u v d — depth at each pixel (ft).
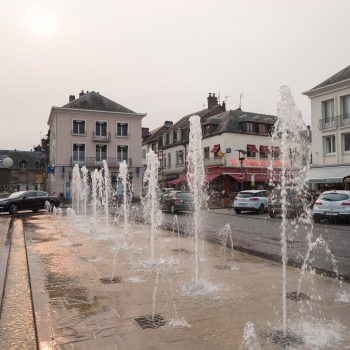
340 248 34.58
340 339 13.44
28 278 22.70
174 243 35.86
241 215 79.41
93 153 169.68
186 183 159.43
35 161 273.54
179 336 13.73
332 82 103.19
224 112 166.91
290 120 20.85
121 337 13.66
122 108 178.09
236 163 147.84
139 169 176.45
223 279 21.90
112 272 23.80
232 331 14.16
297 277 22.39
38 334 13.96
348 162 99.04
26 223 59.06
